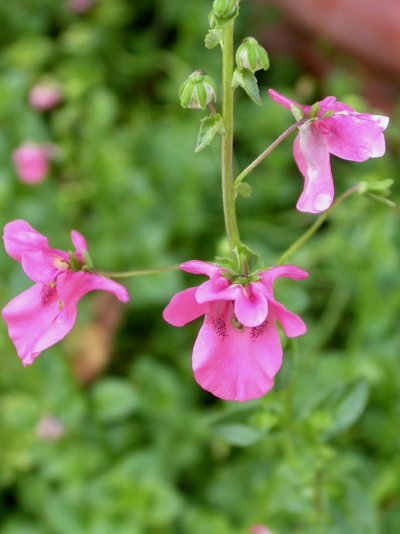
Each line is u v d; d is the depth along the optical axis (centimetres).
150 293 32
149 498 28
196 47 41
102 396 30
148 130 37
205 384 19
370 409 29
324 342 33
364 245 30
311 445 24
